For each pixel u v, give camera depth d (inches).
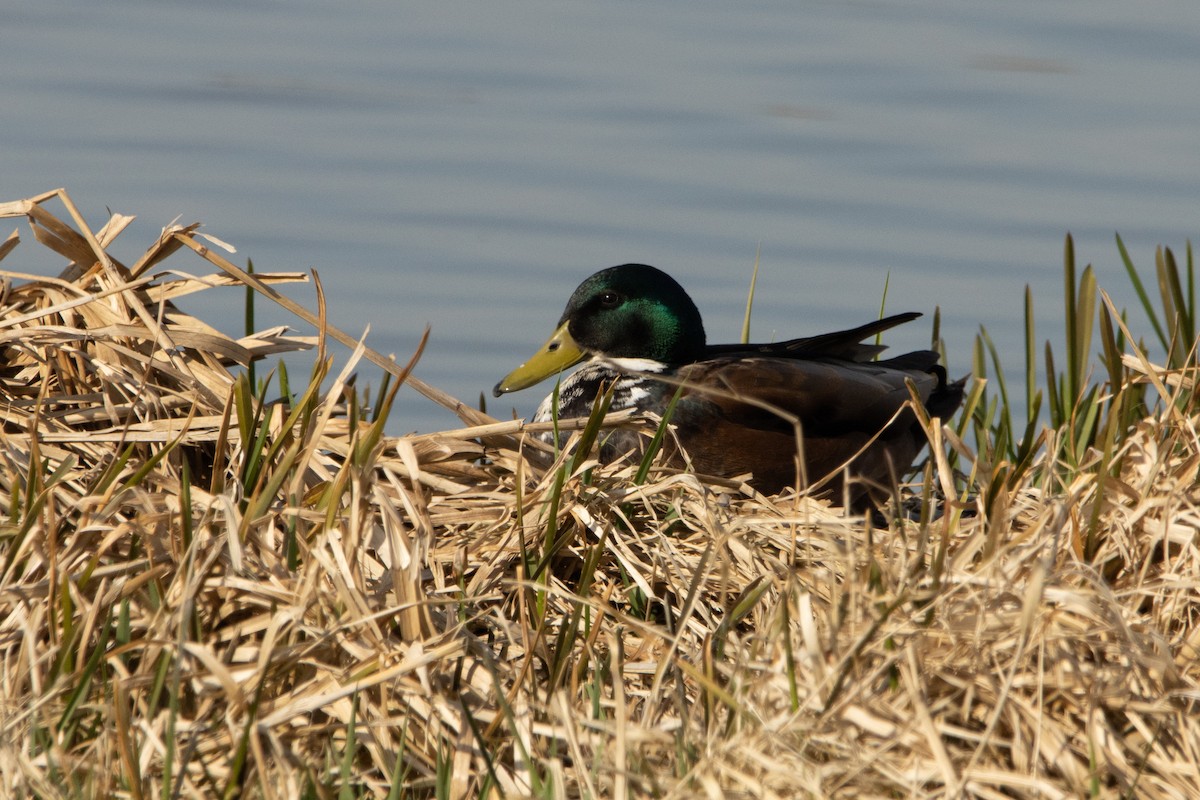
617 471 284.2
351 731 201.0
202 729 204.8
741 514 278.4
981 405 408.8
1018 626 211.8
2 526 238.2
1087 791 199.2
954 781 185.5
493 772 205.0
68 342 290.2
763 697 207.0
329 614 225.3
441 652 213.6
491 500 268.2
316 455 266.7
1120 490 255.3
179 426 271.1
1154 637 211.8
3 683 210.4
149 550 230.7
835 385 369.1
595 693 221.0
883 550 241.1
